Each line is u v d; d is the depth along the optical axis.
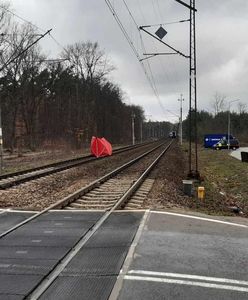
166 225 11.04
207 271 7.55
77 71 91.62
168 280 7.09
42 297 6.36
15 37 61.19
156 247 8.95
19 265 7.75
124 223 11.27
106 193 18.20
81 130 79.94
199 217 12.29
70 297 6.36
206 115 133.50
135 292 6.58
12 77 64.81
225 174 35.66
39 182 21.84
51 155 50.75
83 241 9.44
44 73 75.69
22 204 14.97
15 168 31.27
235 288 6.81
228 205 19.05
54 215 12.47
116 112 124.69
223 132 123.56
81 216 12.27
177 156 55.91
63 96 87.38
